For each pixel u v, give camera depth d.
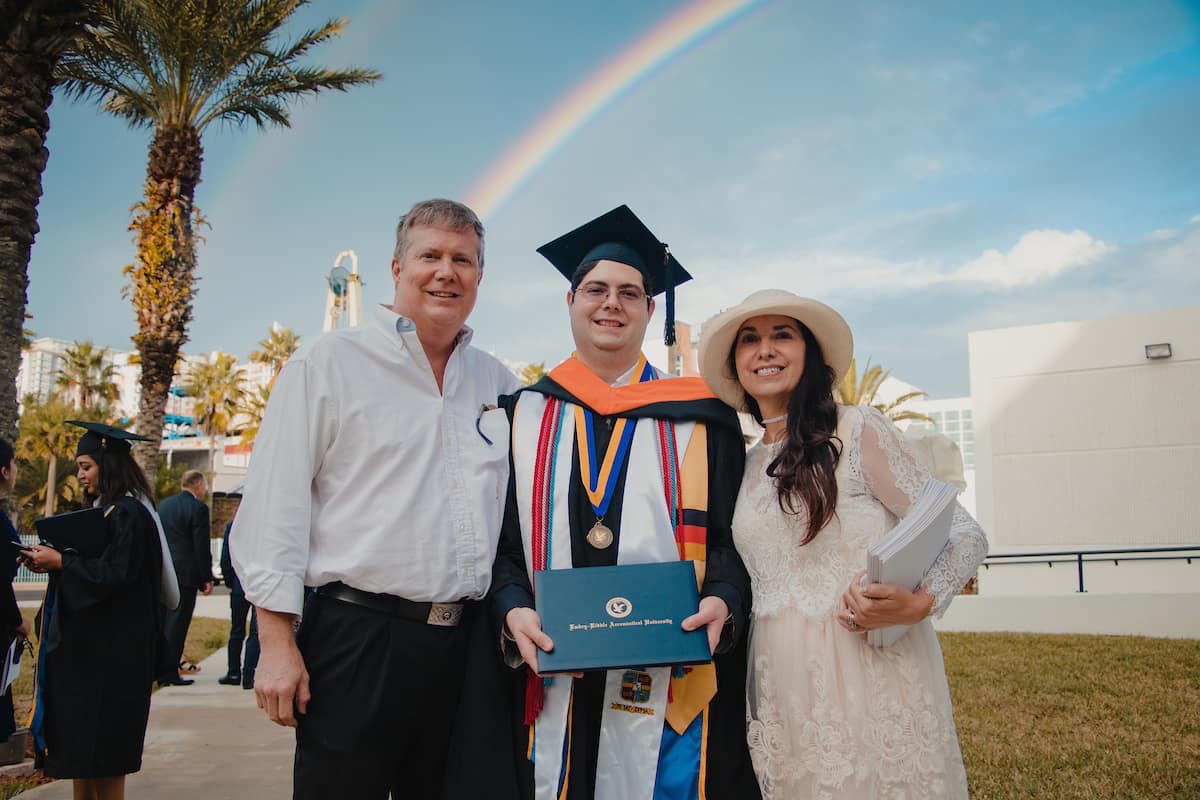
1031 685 6.93
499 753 2.48
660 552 2.60
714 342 2.67
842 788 2.21
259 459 2.45
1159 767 4.60
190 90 12.06
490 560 2.60
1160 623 10.49
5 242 5.50
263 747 5.50
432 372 2.65
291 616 2.40
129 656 3.93
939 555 2.23
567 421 2.84
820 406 2.50
